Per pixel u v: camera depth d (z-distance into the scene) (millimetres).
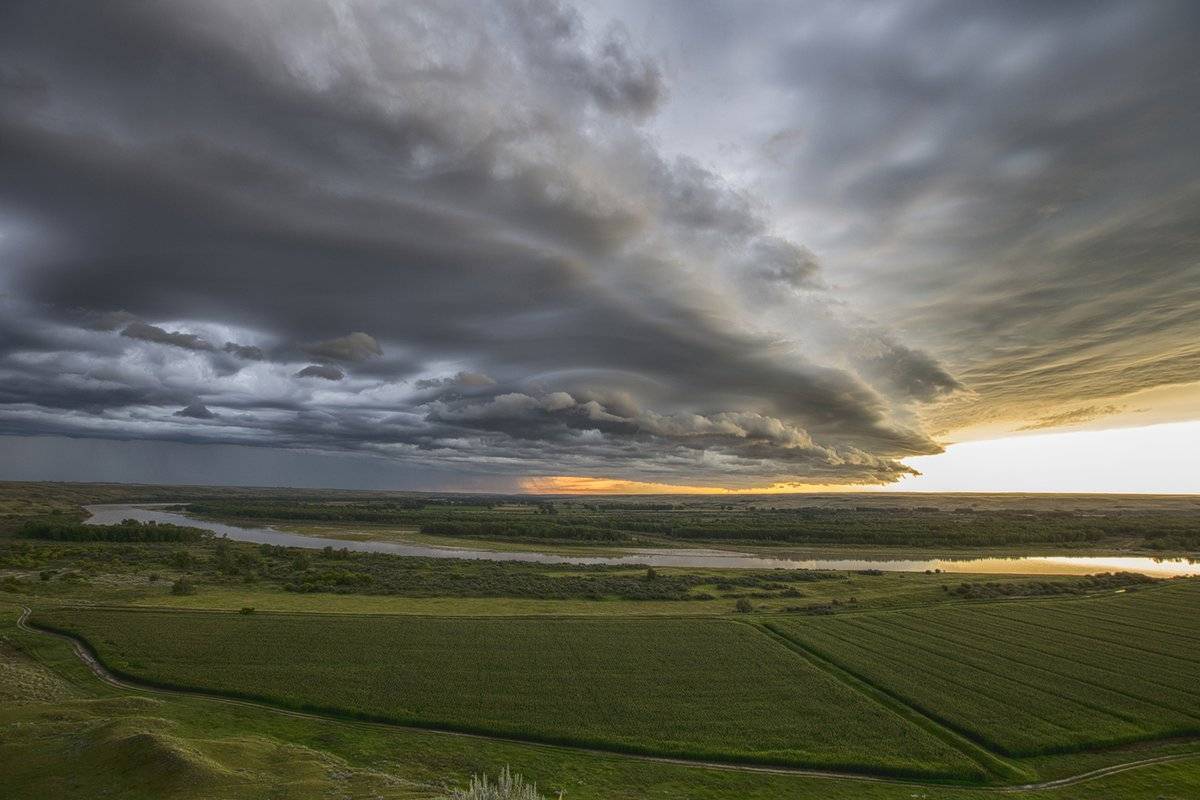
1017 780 43812
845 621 88562
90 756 33719
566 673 64000
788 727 51562
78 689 56031
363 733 49312
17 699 49125
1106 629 84312
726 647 74250
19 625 77000
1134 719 53062
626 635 79250
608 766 45312
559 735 49594
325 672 62375
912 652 72875
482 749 47312
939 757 46500
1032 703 56656
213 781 31078
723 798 40938
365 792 31672
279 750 38656
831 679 63156
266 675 60844
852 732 50719
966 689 60344
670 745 48094
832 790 42406
